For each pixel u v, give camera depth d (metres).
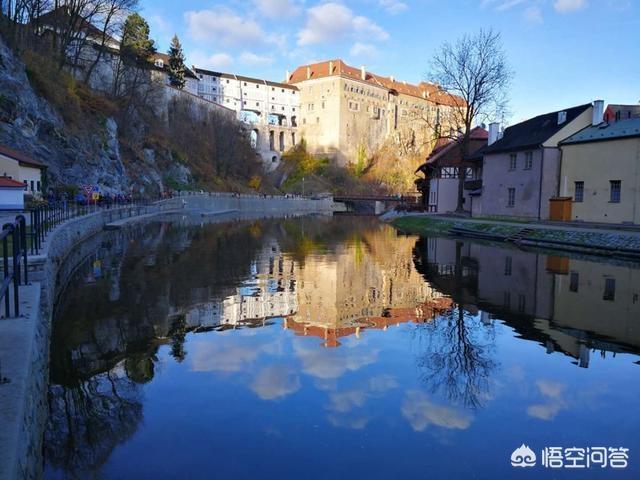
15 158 29.66
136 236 32.19
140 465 5.87
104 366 9.05
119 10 60.97
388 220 62.44
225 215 69.88
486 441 6.57
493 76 48.19
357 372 8.97
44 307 9.93
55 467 5.84
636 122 32.53
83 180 43.66
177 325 11.80
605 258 24.28
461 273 20.30
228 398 7.74
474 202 48.41
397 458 6.09
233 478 5.58
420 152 139.00
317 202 110.25
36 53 48.06
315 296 15.54
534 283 17.94
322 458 6.05
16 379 5.10
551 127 38.41
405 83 168.00
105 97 62.00
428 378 8.69
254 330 11.55
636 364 9.47
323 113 140.25
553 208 36.28
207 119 103.00
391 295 15.88
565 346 10.53
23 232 9.64
